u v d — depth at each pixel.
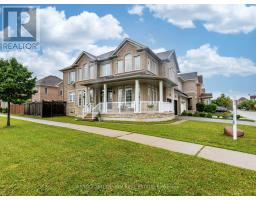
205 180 4.11
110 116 17.11
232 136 8.98
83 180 4.09
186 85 33.41
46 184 3.92
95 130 10.62
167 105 18.84
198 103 34.34
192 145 7.20
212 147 6.92
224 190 3.70
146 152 6.16
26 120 17.17
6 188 3.76
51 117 21.42
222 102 48.66
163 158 5.56
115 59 20.73
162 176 4.29
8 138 8.54
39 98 34.94
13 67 13.33
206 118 21.34
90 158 5.54
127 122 15.30
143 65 18.31
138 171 4.56
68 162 5.20
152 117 16.33
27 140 8.03
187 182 4.01
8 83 12.61
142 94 18.33
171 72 23.81
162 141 7.84
